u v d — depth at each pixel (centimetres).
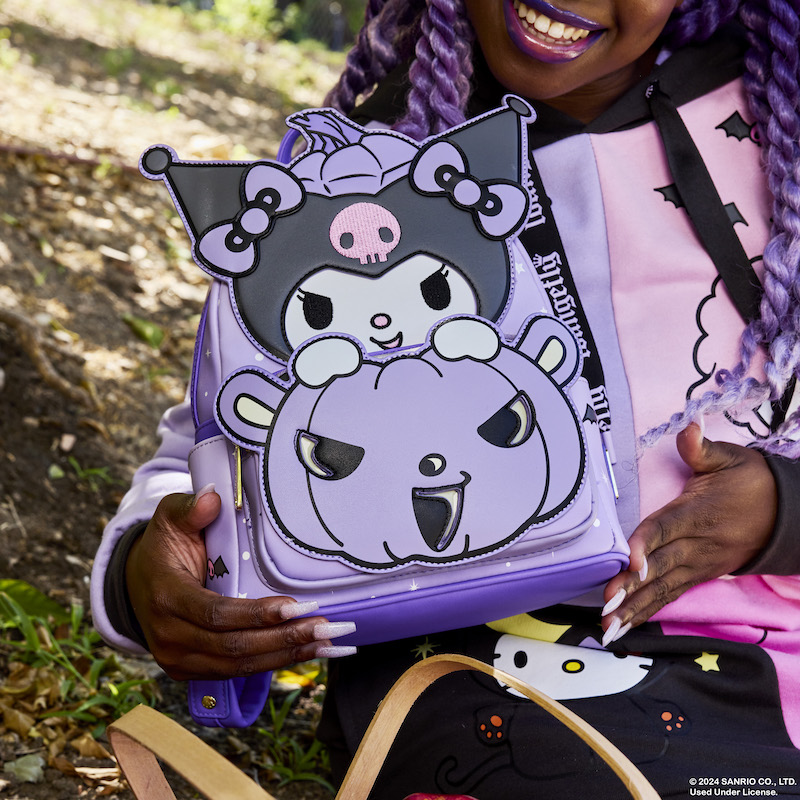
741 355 162
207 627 134
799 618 159
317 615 136
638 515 159
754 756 139
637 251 166
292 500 135
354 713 156
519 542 136
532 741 142
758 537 153
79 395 326
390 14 183
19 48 664
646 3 154
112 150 512
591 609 157
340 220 146
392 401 137
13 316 332
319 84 901
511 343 142
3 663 227
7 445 299
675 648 153
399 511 134
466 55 164
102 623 158
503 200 149
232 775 106
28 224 410
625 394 161
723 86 173
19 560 265
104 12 895
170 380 362
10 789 193
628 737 140
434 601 138
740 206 168
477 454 136
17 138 481
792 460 158
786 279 160
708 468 154
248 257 144
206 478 143
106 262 411
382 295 144
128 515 160
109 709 220
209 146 541
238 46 989
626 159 170
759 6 170
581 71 162
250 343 143
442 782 144
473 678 153
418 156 150
